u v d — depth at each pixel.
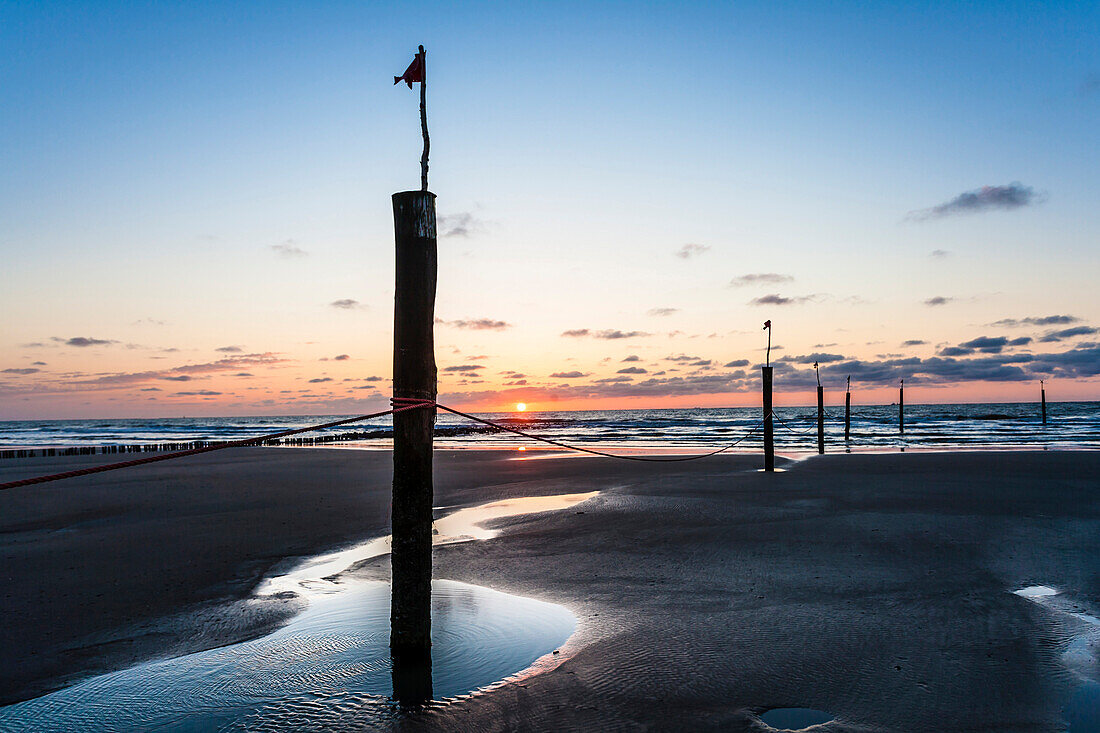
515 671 5.00
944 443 36.09
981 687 4.62
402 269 5.01
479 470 21.59
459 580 7.69
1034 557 8.34
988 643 5.43
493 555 8.98
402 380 5.06
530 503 13.87
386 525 11.43
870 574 7.61
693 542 9.47
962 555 8.46
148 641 5.79
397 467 5.18
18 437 70.25
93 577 8.02
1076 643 5.44
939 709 4.30
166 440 59.53
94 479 19.67
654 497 14.09
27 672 5.15
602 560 8.54
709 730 4.04
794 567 7.97
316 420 156.25
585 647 5.46
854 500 13.17
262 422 143.88
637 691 4.61
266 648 5.57
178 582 7.77
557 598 6.90
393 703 4.48
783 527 10.41
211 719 4.34
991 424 61.78
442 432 66.88
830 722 4.13
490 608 6.58
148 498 15.09
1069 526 10.30
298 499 14.81
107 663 5.31
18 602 6.98
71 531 11.12
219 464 25.28
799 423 72.00
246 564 8.66
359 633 5.89
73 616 6.51
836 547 8.99
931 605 6.44
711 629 5.83
